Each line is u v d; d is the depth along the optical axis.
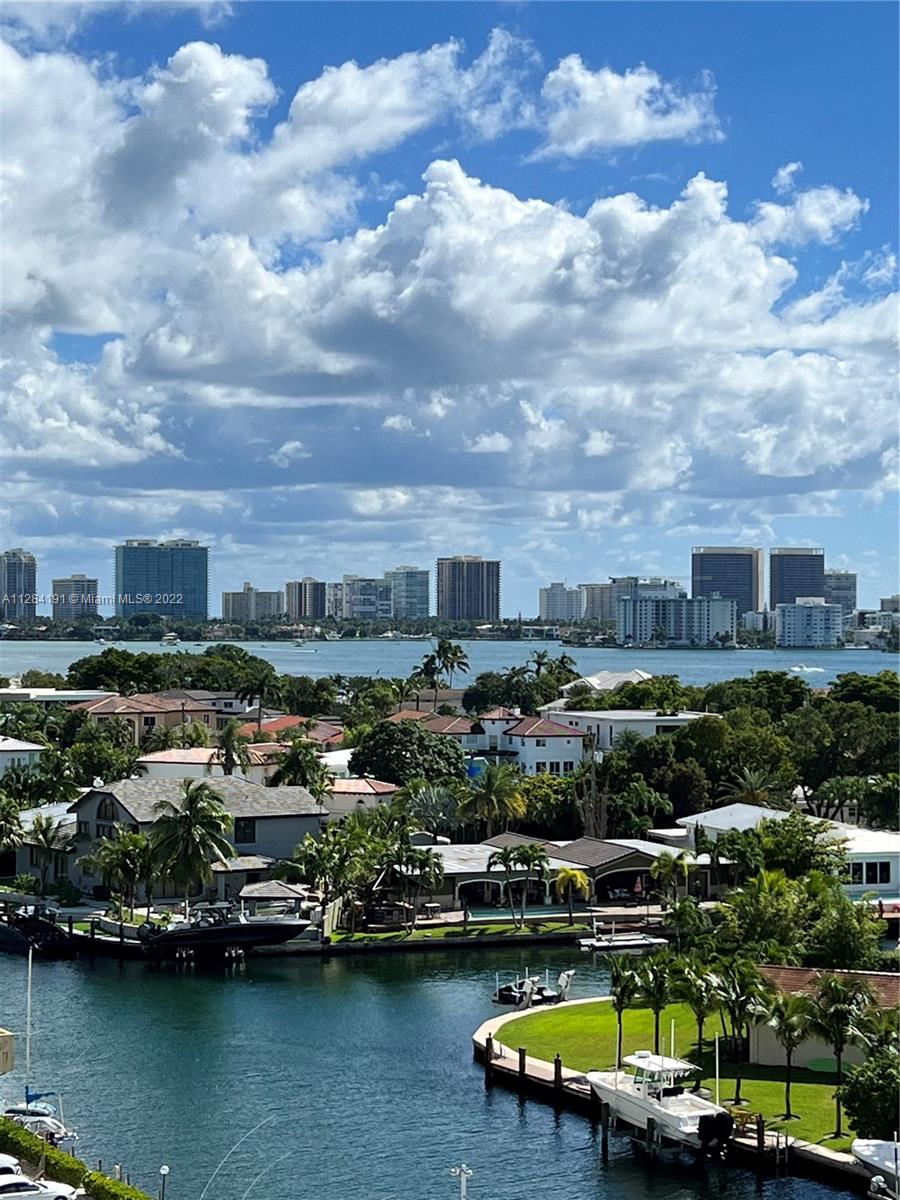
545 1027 96.38
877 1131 70.44
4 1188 58.06
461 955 124.69
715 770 184.88
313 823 151.50
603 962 121.69
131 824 141.38
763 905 100.06
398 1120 80.31
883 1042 76.88
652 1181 71.38
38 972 116.69
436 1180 71.56
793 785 185.62
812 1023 76.12
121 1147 75.81
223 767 187.25
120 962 120.62
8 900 140.75
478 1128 79.00
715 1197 69.19
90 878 146.00
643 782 176.00
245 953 122.88
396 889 135.50
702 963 85.25
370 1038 96.69
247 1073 88.56
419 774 192.25
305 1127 79.00
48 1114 76.56
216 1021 100.94
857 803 180.38
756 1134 73.19
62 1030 98.44
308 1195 69.62
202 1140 76.88
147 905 138.25
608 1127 76.69
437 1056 92.44
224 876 143.12
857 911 99.31
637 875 148.75
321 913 131.50
